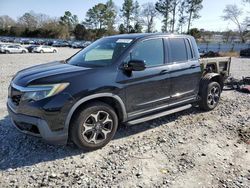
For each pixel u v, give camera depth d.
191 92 5.41
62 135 3.63
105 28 86.81
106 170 3.45
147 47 4.55
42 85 3.54
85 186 3.10
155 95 4.62
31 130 3.70
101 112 3.93
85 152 3.92
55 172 3.38
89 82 3.75
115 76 4.02
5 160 3.64
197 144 4.28
